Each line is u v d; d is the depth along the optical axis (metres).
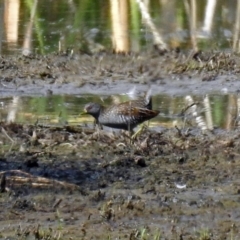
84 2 23.20
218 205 9.98
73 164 11.32
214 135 12.95
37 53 19.36
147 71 17.64
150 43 20.22
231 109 15.02
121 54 18.89
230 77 17.31
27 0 22.75
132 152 11.85
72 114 14.58
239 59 18.45
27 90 16.50
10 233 9.05
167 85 16.92
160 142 12.29
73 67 17.84
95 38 20.78
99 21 22.09
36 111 14.83
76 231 9.14
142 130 12.78
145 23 21.94
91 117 14.30
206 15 22.17
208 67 17.81
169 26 21.72
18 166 11.17
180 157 11.59
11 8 22.27
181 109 15.02
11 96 16.14
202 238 8.98
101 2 23.23
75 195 10.21
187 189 10.50
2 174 10.35
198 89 16.66
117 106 13.16
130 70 17.75
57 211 9.63
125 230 9.20
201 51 19.20
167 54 18.95
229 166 11.37
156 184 10.66
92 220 9.47
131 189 10.46
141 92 16.42
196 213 9.74
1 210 9.71
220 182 10.77
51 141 12.29
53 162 11.40
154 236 8.98
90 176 10.89
